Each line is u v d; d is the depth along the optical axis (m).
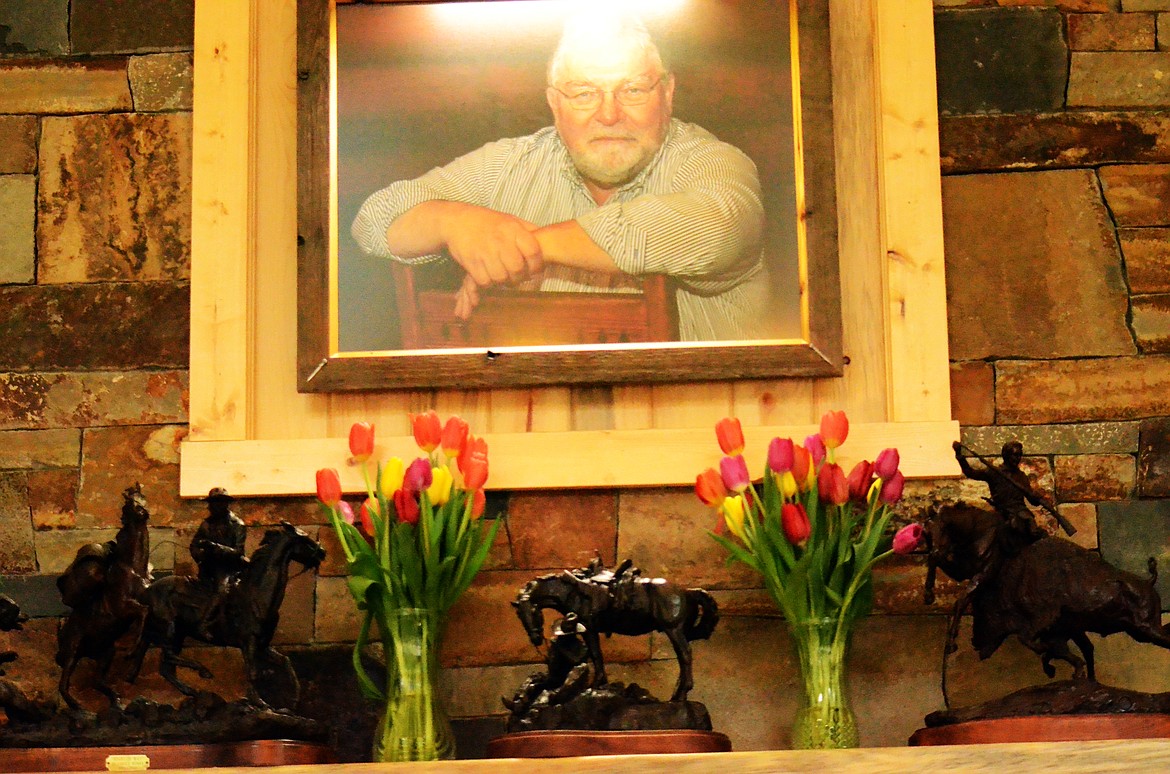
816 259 2.56
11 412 2.57
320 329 2.56
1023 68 2.66
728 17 2.65
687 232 2.58
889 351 2.54
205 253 2.61
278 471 2.51
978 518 2.24
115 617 2.19
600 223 2.59
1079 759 1.93
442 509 2.27
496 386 2.54
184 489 2.51
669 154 2.61
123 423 2.56
